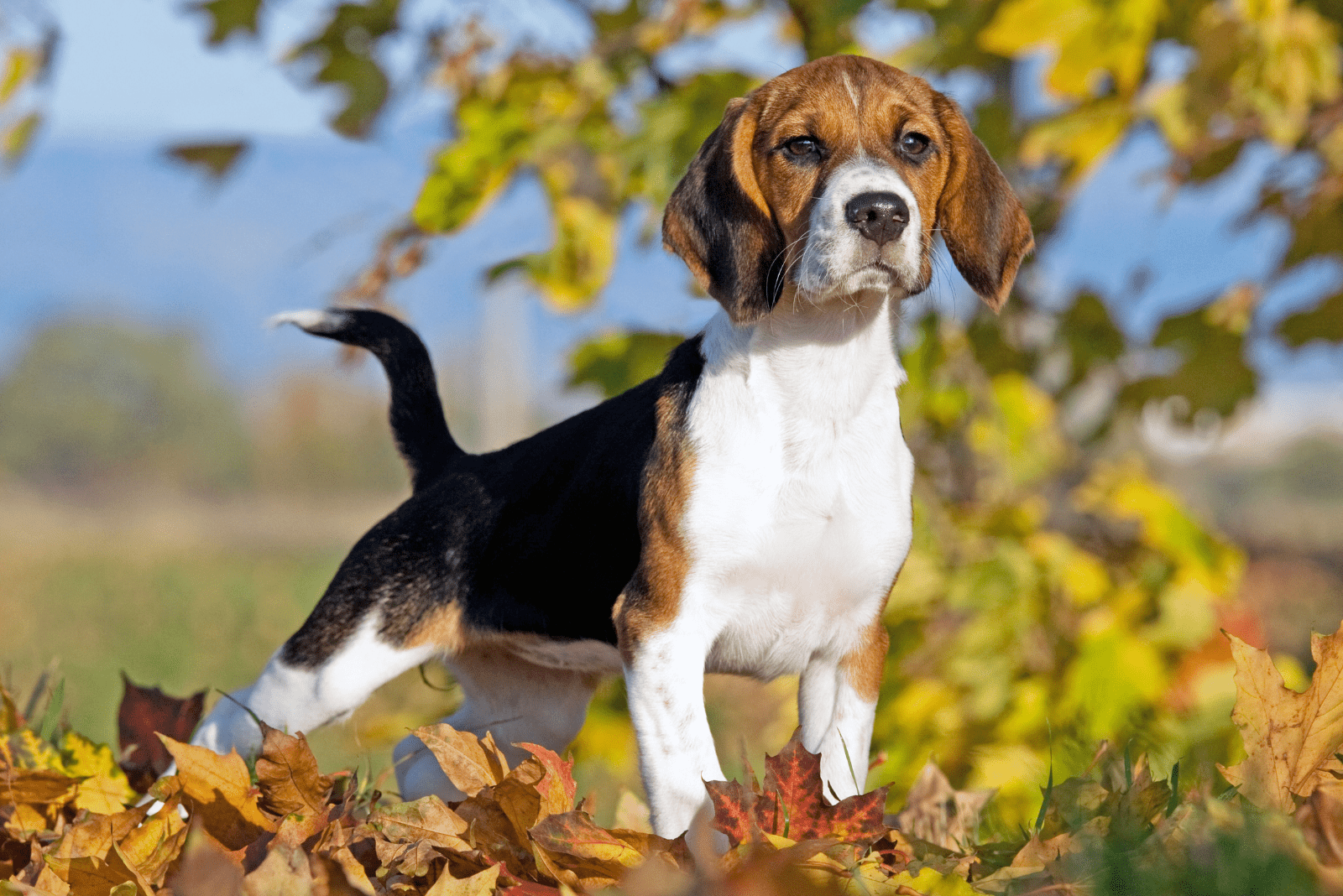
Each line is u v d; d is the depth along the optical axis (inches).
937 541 256.5
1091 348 283.7
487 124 240.2
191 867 115.3
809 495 167.2
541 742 214.1
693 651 165.3
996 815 197.2
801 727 179.2
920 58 237.1
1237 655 141.4
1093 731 227.1
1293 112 235.1
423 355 211.3
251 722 199.2
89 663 573.3
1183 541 249.0
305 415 2635.3
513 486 193.2
